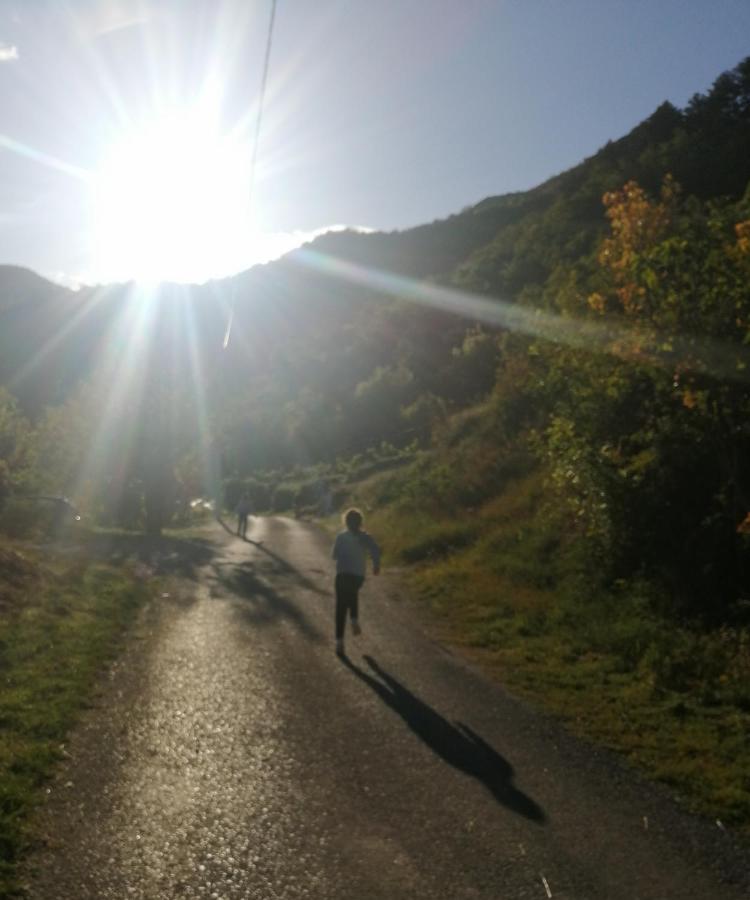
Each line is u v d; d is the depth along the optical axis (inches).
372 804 248.4
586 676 402.0
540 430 896.3
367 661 426.9
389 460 1747.0
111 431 1170.6
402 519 1018.1
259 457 2426.2
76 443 1169.4
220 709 334.6
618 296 524.4
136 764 273.1
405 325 2399.1
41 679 352.8
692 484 505.0
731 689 362.0
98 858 209.6
